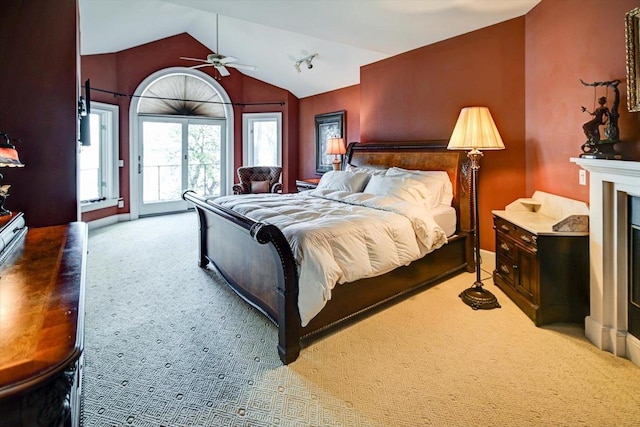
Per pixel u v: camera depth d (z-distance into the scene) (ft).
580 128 8.71
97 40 16.96
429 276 10.58
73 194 8.25
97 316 8.76
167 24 19.39
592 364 6.73
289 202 11.37
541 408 5.58
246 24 18.13
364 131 16.96
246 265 9.04
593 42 8.17
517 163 11.51
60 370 2.30
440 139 13.43
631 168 6.14
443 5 10.43
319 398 5.85
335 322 7.79
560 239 8.09
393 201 10.52
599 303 7.28
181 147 23.57
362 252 7.96
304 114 24.45
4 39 7.63
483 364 6.79
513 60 11.41
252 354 7.14
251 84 25.13
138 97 21.22
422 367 6.71
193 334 7.92
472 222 12.02
